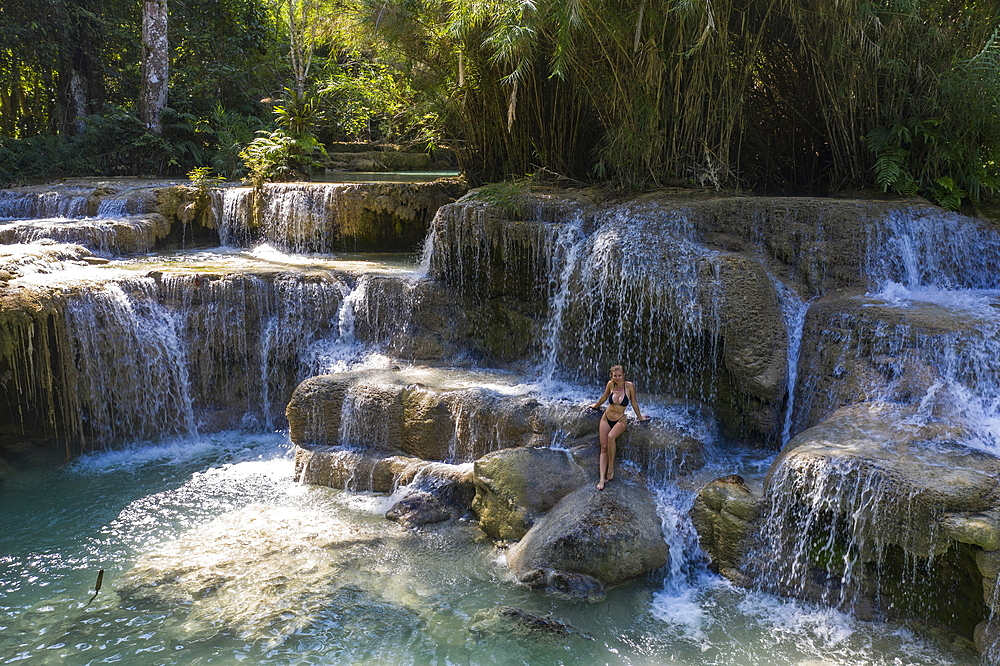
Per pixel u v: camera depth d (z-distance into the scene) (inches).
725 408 366.6
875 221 399.2
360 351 457.4
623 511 302.7
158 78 797.2
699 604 277.9
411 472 361.4
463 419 366.9
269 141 679.7
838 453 273.9
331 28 681.0
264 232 593.0
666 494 325.1
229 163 748.6
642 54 442.6
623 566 287.3
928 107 450.6
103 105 893.2
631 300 380.8
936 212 418.3
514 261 436.5
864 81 455.5
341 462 376.5
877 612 263.3
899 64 439.5
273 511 350.6
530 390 392.2
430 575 297.1
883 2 431.8
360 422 385.4
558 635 257.4
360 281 467.2
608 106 476.7
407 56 559.5
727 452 354.3
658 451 334.6
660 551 294.7
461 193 579.5
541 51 481.1
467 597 281.6
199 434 454.0
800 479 275.0
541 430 354.9
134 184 658.8
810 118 513.3
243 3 957.2
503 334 445.1
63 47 855.7
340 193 573.3
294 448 418.3
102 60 933.8
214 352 457.4
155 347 440.8
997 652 235.3
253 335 461.4
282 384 464.4
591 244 401.1
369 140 1039.6
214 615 267.7
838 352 345.7
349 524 337.7
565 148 521.3
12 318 389.1
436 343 450.3
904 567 257.8
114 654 246.1
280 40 1014.4
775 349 352.8
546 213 444.1
